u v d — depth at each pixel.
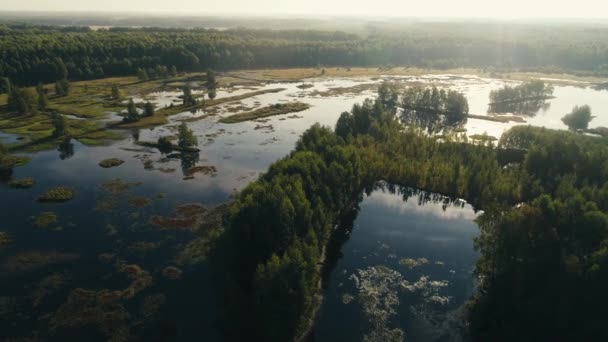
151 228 79.31
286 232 60.66
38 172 105.06
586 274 50.12
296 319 51.88
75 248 72.56
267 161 115.25
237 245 59.88
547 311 51.41
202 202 90.06
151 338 53.91
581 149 93.06
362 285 65.94
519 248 55.34
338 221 84.00
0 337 53.50
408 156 108.56
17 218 82.56
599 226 54.84
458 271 69.94
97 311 58.03
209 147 125.69
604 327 48.00
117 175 103.75
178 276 65.50
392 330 56.94
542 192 86.31
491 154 105.94
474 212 90.75
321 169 80.06
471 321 57.78
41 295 61.03
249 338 53.19
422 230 83.12
